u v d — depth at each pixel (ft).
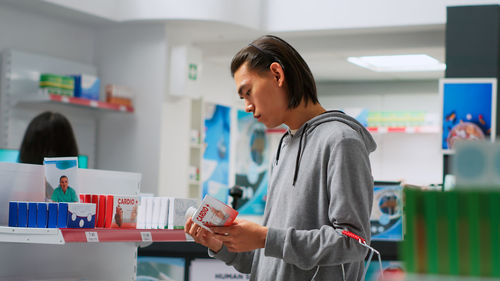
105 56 23.59
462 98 19.17
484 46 19.67
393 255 12.07
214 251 6.79
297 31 22.91
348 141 5.86
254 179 30.73
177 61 23.24
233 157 29.09
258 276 6.59
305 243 5.71
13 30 20.71
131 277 9.52
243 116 29.94
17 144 20.42
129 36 23.27
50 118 10.09
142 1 22.03
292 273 6.09
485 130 18.98
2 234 6.56
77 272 8.71
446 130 19.21
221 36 24.25
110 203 7.11
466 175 3.57
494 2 20.58
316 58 26.21
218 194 27.89
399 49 23.39
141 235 6.93
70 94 20.57
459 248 3.51
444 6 21.16
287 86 6.34
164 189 23.12
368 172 5.94
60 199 7.20
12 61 20.25
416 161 31.07
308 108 6.51
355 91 32.76
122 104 22.48
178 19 21.84
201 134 25.46
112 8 22.25
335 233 5.62
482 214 3.50
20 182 7.50
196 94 23.80
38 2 19.98
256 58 6.33
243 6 22.38
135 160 22.98
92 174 8.34
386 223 12.63
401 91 31.91
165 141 23.08
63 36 22.53
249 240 5.91
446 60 19.95
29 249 8.11
